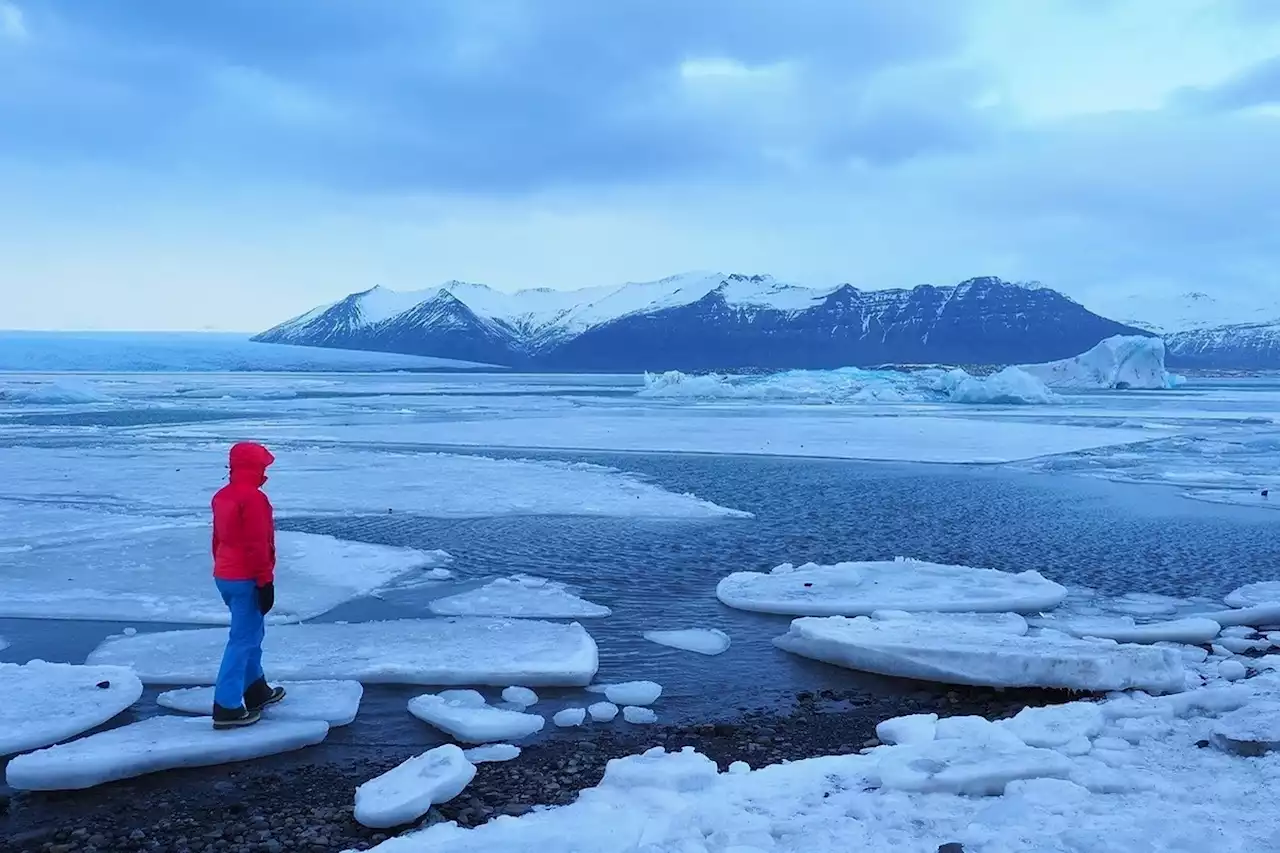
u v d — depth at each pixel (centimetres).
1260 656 824
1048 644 773
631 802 504
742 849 428
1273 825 440
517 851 434
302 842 482
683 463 2586
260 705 649
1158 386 10088
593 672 767
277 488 1905
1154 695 706
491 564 1201
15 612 938
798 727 658
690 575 1149
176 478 2058
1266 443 3181
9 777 549
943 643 782
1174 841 418
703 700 717
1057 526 1530
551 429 3891
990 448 3077
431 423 4316
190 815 518
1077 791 487
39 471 2195
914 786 507
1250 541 1402
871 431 3809
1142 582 1124
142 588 1023
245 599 623
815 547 1334
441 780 529
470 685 741
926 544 1364
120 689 698
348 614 949
